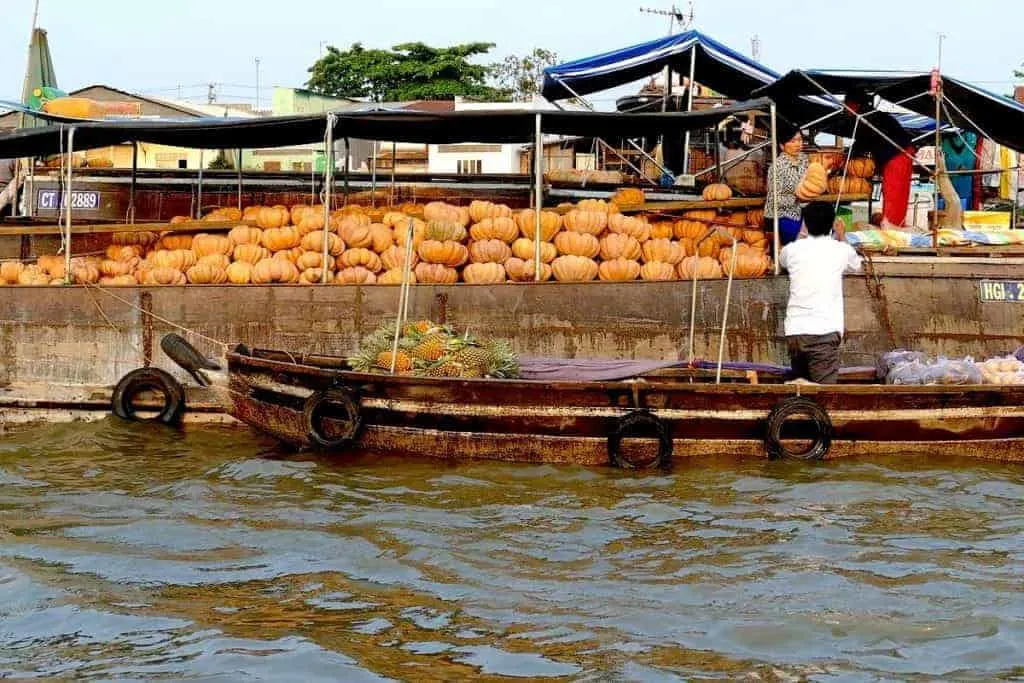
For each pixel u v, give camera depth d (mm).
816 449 12266
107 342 14523
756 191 18375
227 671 7375
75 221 18422
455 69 50781
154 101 33781
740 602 8508
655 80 24422
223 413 14305
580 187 19375
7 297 14531
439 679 7266
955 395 12320
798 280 12953
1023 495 11281
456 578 9047
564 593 8711
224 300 14508
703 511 10727
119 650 7738
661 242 15109
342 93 51562
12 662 7555
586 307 14586
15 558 9555
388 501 11094
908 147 17375
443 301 14547
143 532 10203
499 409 12188
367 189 20594
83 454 13156
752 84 20312
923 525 10320
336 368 13852
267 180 20703
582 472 12047
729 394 12141
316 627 8109
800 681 7242
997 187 23891
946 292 14805
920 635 7906
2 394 14445
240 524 10430
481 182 20203
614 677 7293
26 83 20469
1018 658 7527
